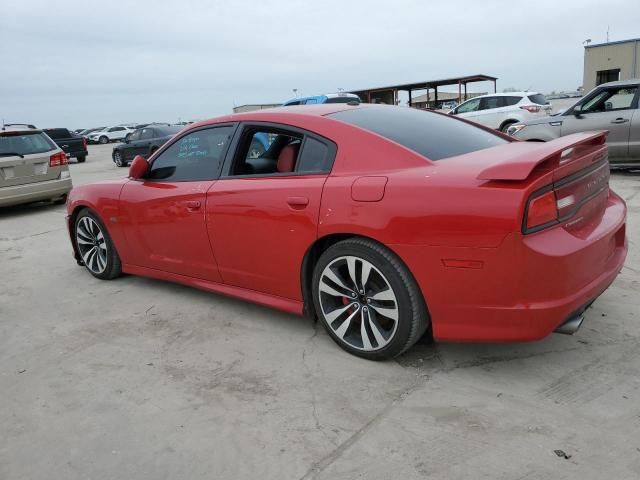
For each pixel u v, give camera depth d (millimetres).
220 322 3689
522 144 3213
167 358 3213
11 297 4586
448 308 2584
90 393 2859
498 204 2348
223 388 2820
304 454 2244
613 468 2031
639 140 8000
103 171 17797
